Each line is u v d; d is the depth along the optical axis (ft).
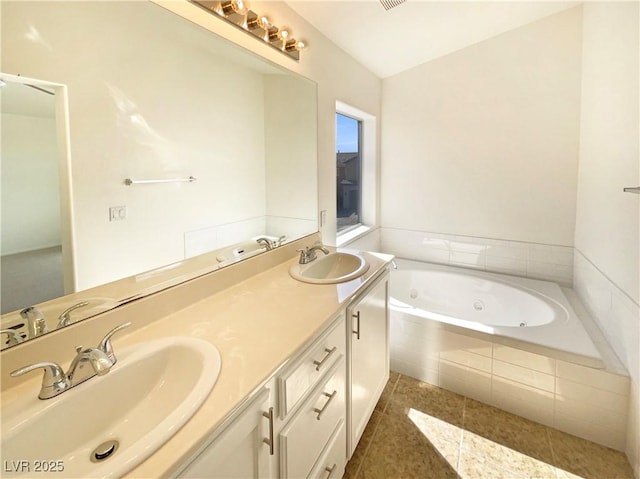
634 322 4.82
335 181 7.88
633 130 4.93
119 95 3.48
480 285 8.91
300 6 6.07
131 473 1.75
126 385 2.71
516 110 8.52
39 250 2.83
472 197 9.41
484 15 7.43
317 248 6.22
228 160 4.96
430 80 9.57
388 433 5.67
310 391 3.45
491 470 4.95
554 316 6.95
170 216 4.10
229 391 2.40
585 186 7.32
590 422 5.41
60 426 2.29
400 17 6.92
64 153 3.02
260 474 2.70
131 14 3.56
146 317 3.50
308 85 6.70
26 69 2.73
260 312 3.84
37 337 2.69
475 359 6.40
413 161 10.17
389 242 11.00
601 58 6.33
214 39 4.60
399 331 7.22
